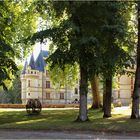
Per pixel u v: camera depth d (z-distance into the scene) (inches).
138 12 1010.7
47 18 1325.0
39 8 1020.5
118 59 967.0
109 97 1221.7
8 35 1330.0
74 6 853.8
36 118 1264.8
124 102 3710.6
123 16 952.3
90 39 871.1
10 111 1744.6
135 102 1107.9
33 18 1437.0
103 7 855.7
